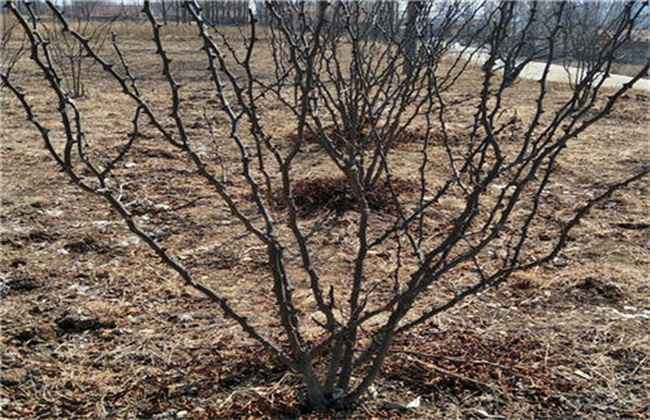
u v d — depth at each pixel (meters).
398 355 2.73
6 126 7.59
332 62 10.30
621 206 4.98
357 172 2.25
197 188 5.21
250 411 2.38
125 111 8.72
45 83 11.55
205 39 1.99
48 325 3.03
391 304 2.25
